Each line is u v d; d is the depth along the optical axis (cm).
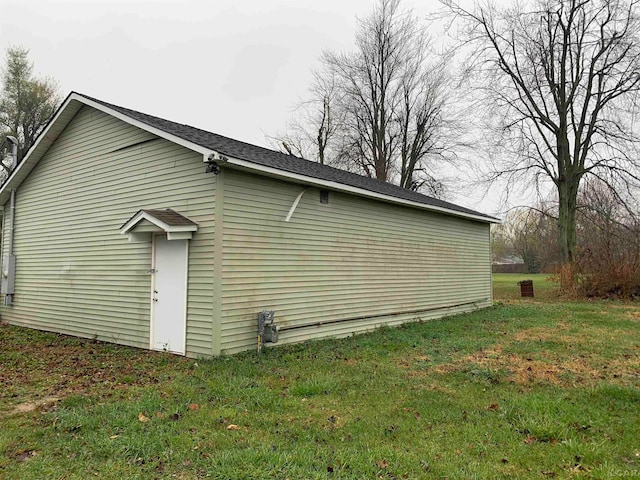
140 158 850
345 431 411
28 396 527
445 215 1378
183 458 351
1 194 1205
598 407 477
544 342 875
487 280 1638
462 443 386
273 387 554
